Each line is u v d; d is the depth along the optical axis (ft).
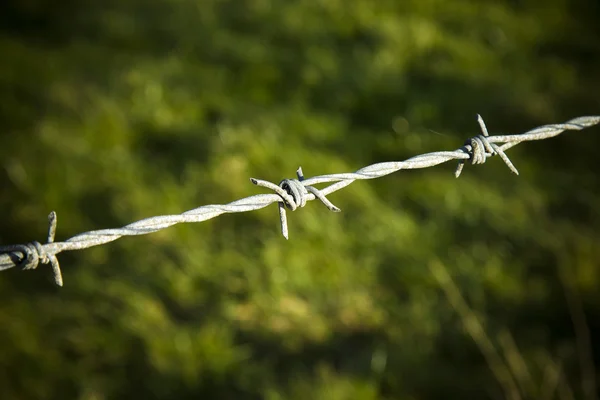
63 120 18.85
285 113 20.10
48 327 13.04
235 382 12.21
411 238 15.79
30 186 16.44
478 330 12.37
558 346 12.85
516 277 14.73
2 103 19.69
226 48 23.86
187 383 12.20
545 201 17.28
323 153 18.79
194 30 25.34
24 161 16.97
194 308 13.76
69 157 17.21
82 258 14.69
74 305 13.41
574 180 18.21
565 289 14.14
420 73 23.16
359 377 12.05
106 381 12.19
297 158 17.79
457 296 13.57
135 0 28.60
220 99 21.06
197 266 14.44
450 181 17.79
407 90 22.16
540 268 15.07
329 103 21.43
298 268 14.47
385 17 26.12
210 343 12.76
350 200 16.58
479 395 11.83
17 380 12.11
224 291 14.02
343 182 6.30
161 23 26.30
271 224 15.53
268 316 13.52
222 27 25.77
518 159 18.85
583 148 19.33
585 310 13.71
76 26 26.81
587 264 14.83
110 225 15.51
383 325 13.43
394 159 19.03
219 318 13.43
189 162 17.56
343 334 13.30
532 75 23.21
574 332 13.26
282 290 14.01
